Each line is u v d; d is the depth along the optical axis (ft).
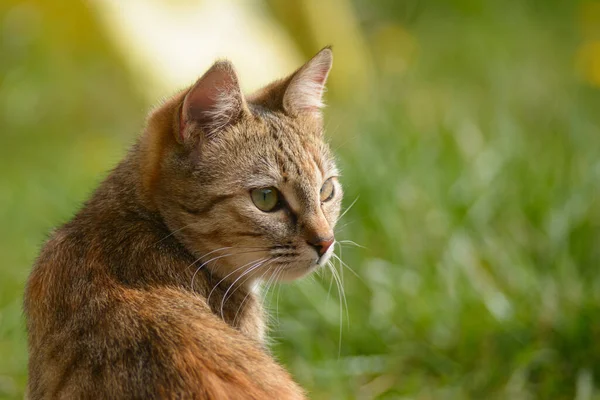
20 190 40.19
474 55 52.29
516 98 47.42
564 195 32.96
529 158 35.99
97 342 17.62
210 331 17.98
